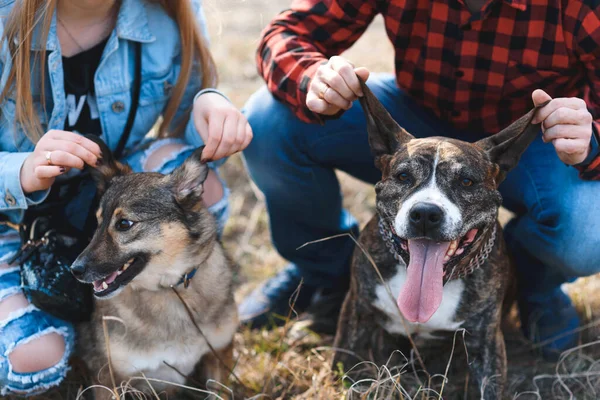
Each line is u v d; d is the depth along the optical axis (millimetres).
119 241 1177
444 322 1226
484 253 1192
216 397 1235
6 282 1216
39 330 1200
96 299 1253
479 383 1237
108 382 1220
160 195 1211
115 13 1279
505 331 1461
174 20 1331
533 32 1210
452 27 1237
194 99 1318
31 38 1206
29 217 1271
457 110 1316
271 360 1377
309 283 1516
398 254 1177
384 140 1203
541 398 1300
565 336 1386
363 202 1854
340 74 1170
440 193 1098
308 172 1415
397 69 1339
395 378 1249
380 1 1301
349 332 1310
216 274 1263
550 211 1272
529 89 1264
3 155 1199
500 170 1170
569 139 1119
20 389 1208
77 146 1167
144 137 1393
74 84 1277
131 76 1301
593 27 1179
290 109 1339
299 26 1339
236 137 1244
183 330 1229
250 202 1898
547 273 1358
